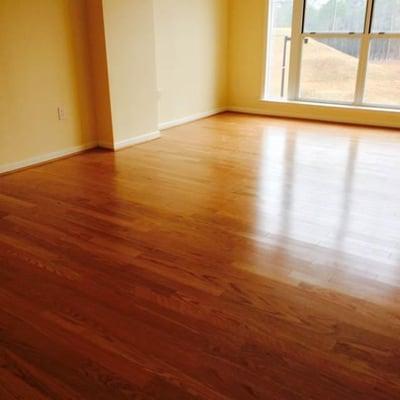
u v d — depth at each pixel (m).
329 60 5.30
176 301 1.85
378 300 1.84
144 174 3.49
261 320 1.72
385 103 5.12
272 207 2.82
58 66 3.76
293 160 3.81
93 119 4.20
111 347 1.58
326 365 1.49
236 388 1.39
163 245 2.34
